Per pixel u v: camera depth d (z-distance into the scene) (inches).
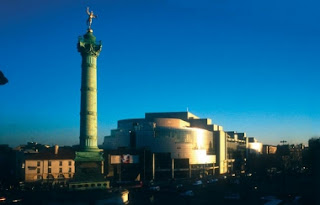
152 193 4311.0
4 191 4190.5
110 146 7052.2
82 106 3703.3
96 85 3789.4
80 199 3122.5
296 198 3474.4
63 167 5246.1
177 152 6555.1
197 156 6953.7
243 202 3629.4
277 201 3449.8
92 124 3693.4
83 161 3585.1
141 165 6077.8
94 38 3811.5
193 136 7150.6
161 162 6437.0
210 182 5718.5
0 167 5807.1
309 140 5413.4
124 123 7751.0
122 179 5861.2
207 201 3703.3
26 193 3998.5
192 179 6314.0
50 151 5359.3
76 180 3528.5
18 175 5265.8
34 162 5054.1
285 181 5787.4
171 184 5369.1
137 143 6589.6
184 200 3764.8
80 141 3683.6
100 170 3686.0
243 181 5969.5
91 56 3747.5
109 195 3260.3
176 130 6835.6
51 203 3198.8
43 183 4862.2
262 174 7583.7
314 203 3009.4
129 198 3885.3
